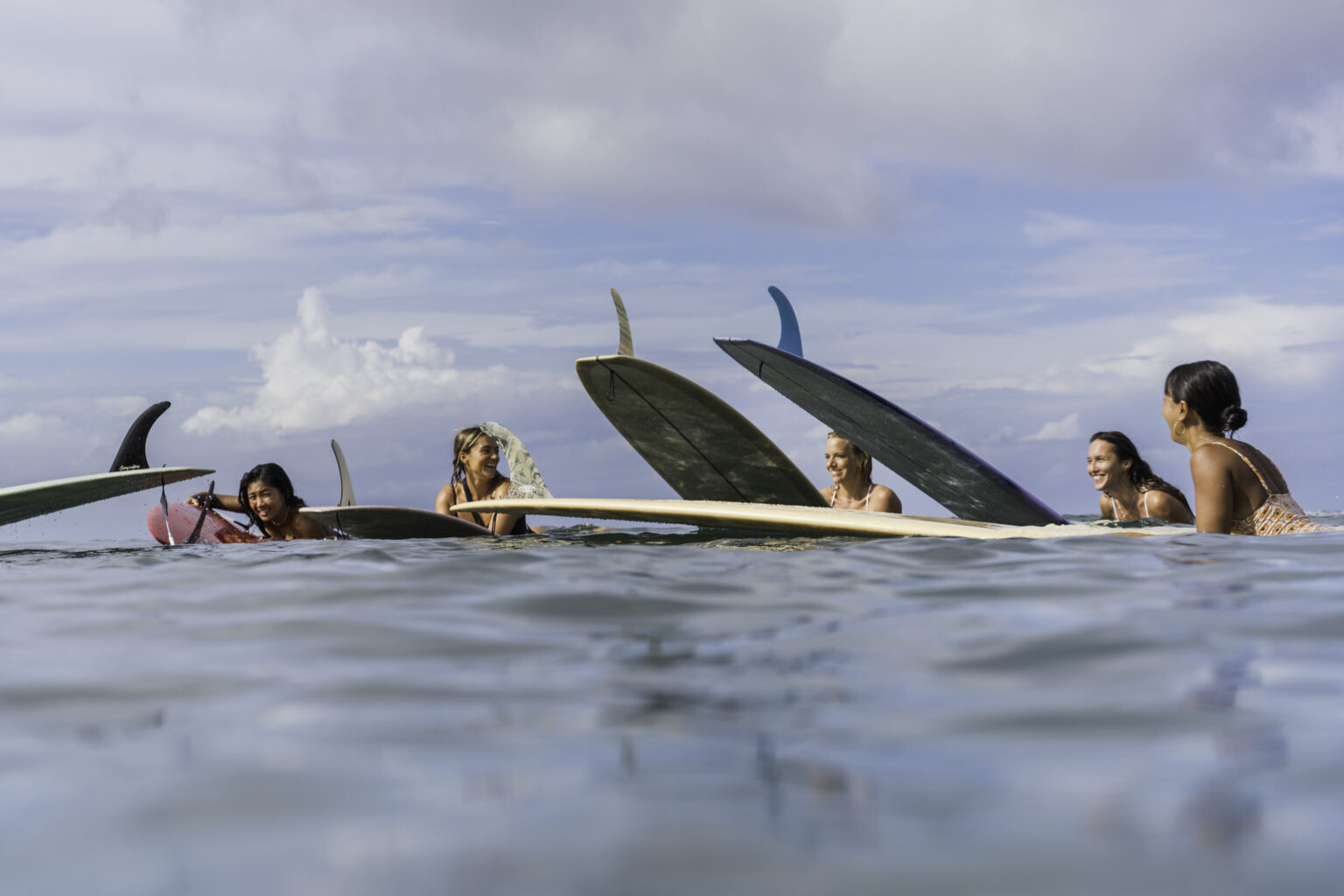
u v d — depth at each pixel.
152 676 1.53
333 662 1.64
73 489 5.31
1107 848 0.78
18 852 0.82
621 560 3.35
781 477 5.85
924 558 3.21
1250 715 1.18
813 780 0.96
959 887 0.71
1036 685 1.38
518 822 0.86
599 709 1.28
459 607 2.27
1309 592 2.24
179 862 0.79
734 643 1.77
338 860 0.78
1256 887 0.70
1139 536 3.74
